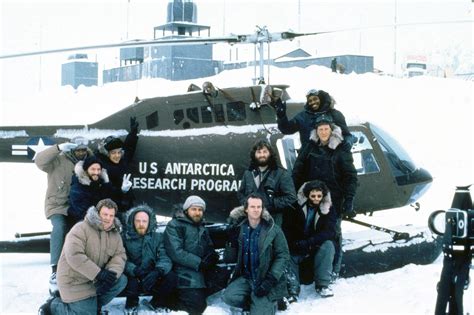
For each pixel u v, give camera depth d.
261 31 7.52
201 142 7.33
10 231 10.16
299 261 6.36
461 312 4.29
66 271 5.16
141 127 7.45
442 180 15.53
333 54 33.09
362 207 7.50
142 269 5.66
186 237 5.82
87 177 6.11
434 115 21.70
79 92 25.36
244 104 7.39
